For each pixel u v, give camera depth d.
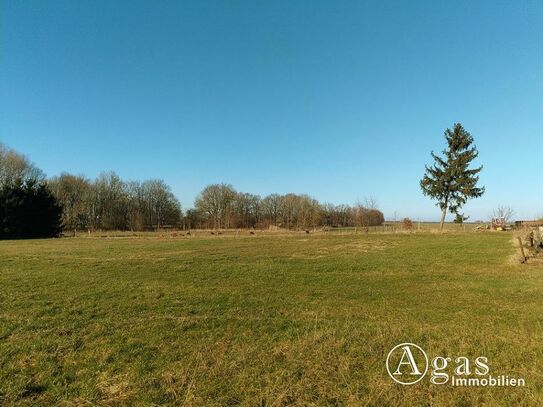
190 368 5.91
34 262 19.58
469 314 8.91
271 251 23.98
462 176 44.91
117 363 6.26
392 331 7.36
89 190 83.50
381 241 30.27
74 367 6.15
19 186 52.59
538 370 5.50
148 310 9.77
